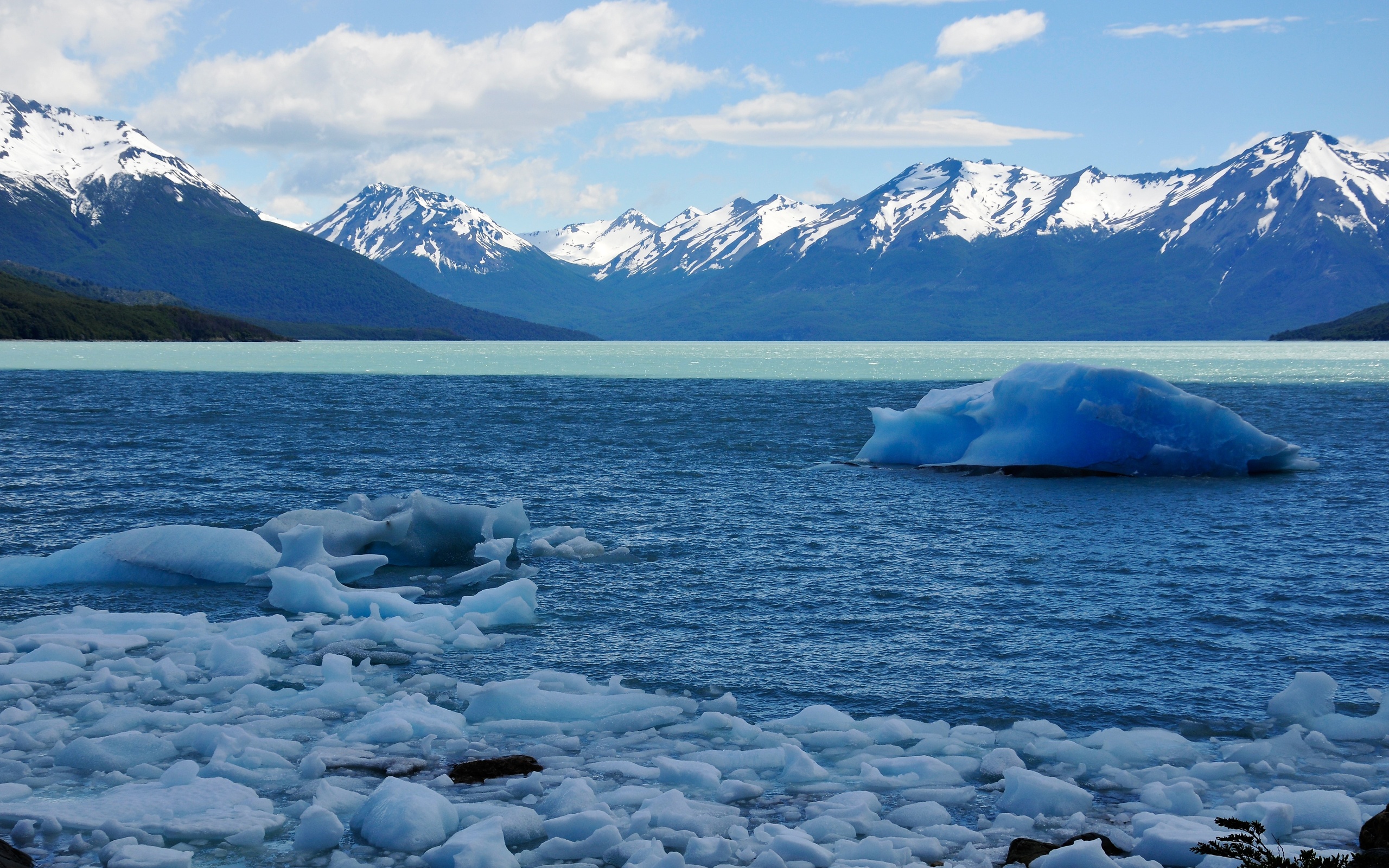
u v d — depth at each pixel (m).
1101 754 9.98
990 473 30.39
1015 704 11.78
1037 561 18.84
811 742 10.52
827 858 7.79
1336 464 32.62
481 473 30.44
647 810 8.55
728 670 13.02
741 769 9.71
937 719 11.40
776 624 14.95
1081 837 8.26
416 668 12.92
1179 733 10.96
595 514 23.72
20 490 25.92
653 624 15.02
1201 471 30.02
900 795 9.30
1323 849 8.03
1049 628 14.71
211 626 14.27
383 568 18.78
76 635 13.55
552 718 11.13
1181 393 29.78
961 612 15.52
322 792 8.84
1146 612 15.41
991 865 7.84
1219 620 15.02
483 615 14.85
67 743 10.26
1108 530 21.73
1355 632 14.38
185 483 27.47
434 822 8.30
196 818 8.42
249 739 10.08
